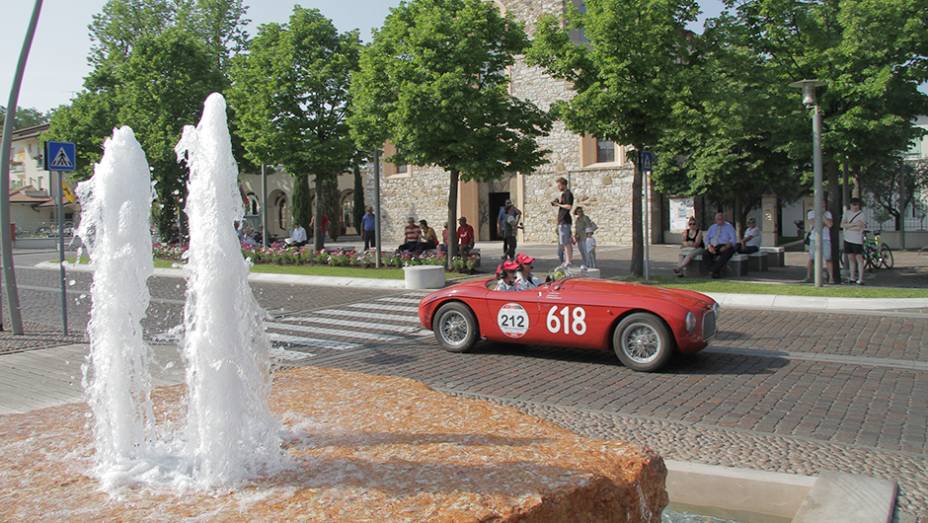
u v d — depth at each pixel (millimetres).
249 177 51188
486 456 3355
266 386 3947
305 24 25812
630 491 3105
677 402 7160
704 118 16734
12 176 69688
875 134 16156
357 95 21094
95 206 4156
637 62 16594
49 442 4020
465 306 9906
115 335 4062
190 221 3754
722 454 5500
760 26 17344
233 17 38625
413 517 2625
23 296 17922
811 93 15164
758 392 7488
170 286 19594
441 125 19031
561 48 17656
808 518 4016
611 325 8805
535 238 34500
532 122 20969
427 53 19359
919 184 30984
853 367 8547
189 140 3830
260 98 25609
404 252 23469
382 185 39906
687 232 19141
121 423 4016
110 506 2971
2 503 3029
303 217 47281
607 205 32375
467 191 37125
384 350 10305
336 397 4754
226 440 3494
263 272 22641
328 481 3119
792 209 39406
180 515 2816
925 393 7262
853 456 5387
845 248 16516
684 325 8305
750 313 12984
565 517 2834
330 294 17375
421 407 4441
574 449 3461
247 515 2770
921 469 5070
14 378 8508
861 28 15672
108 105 34625
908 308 12977
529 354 9812
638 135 17734
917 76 16406
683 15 17312
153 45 30828
